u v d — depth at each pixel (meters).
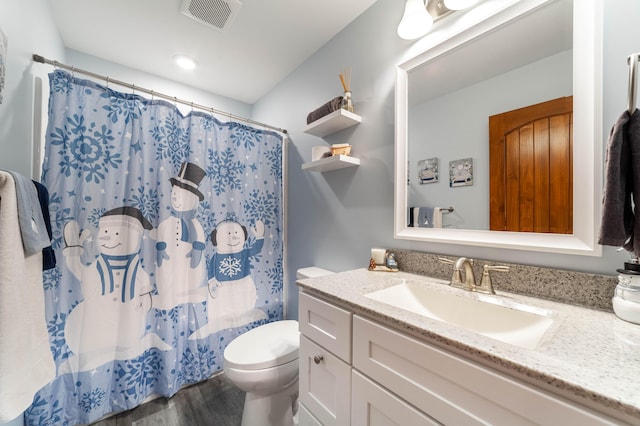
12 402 0.75
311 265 1.86
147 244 1.51
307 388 0.99
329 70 1.71
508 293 0.89
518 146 0.91
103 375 1.34
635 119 0.60
